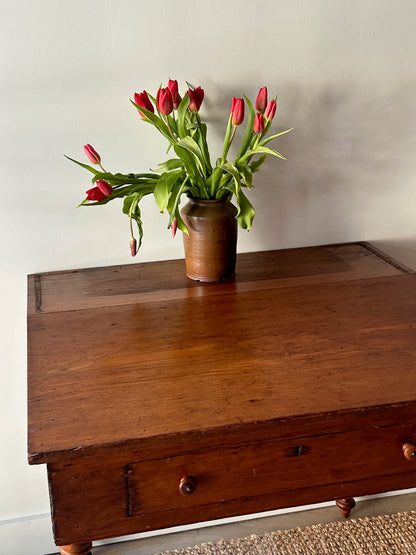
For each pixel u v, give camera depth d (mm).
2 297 1347
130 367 944
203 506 901
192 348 997
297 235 1450
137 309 1139
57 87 1205
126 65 1219
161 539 1619
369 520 1662
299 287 1228
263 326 1066
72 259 1352
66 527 865
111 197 1117
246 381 903
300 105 1326
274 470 899
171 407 844
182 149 1103
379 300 1165
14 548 1573
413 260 1547
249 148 1248
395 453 934
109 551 1580
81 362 959
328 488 936
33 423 814
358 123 1371
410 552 1550
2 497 1546
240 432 812
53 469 821
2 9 1130
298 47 1276
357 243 1479
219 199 1194
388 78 1346
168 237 1377
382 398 861
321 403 850
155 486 868
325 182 1411
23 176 1257
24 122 1217
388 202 1468
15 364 1423
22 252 1317
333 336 1030
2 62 1165
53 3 1146
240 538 1611
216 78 1266
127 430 798
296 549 1567
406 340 1016
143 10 1184
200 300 1173
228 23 1228
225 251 1231
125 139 1276
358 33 1293
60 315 1118
